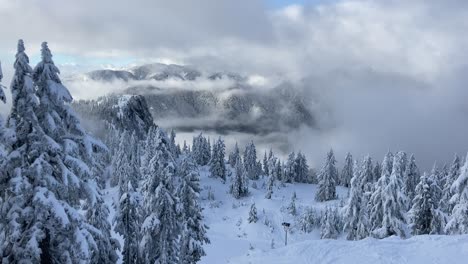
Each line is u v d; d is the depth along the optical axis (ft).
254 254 90.68
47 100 51.21
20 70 49.14
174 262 97.45
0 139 47.91
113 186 295.69
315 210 286.25
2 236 49.47
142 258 90.74
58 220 48.03
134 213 92.38
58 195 53.21
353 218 155.74
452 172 218.38
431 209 130.62
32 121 49.57
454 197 122.31
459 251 83.97
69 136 54.19
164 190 90.53
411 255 83.35
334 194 337.93
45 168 50.08
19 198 49.32
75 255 51.49
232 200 349.82
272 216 294.05
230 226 286.46
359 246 89.86
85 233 53.52
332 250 88.12
